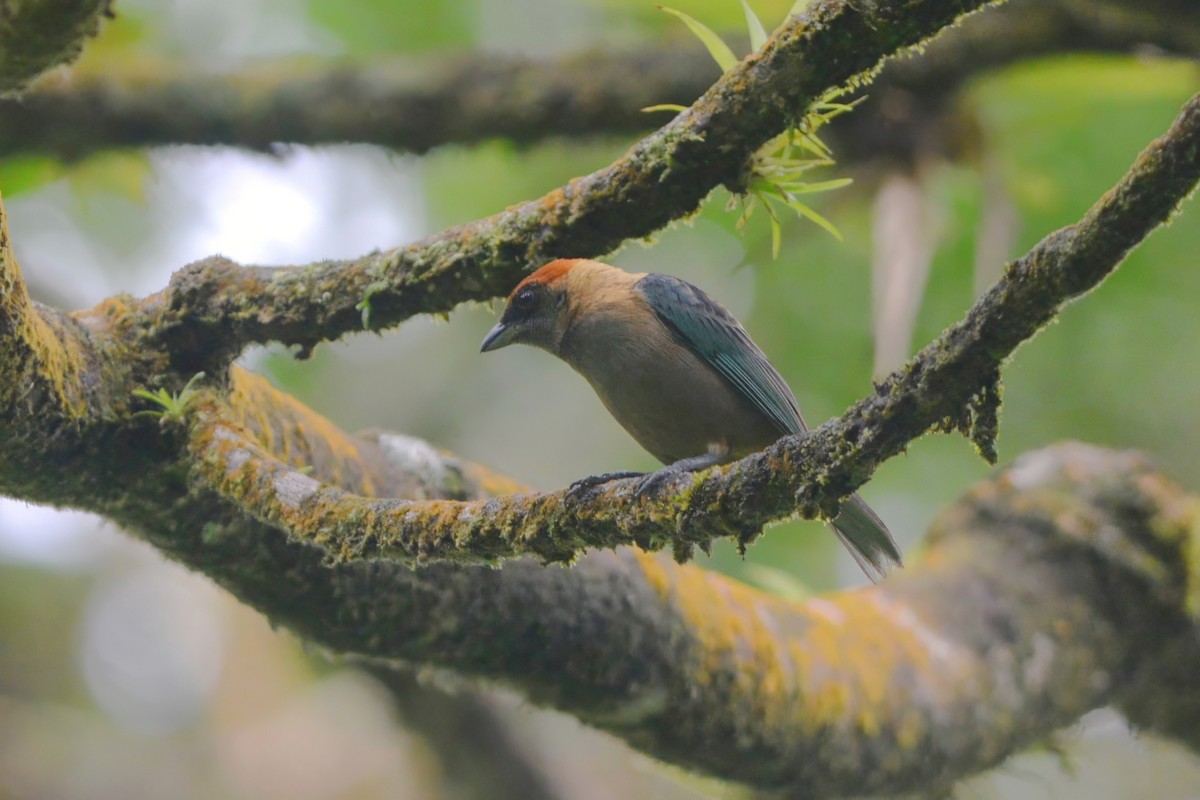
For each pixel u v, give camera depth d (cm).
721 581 912
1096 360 1500
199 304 716
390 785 2070
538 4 1462
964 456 1554
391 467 818
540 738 1427
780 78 588
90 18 573
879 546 825
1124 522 1073
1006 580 1051
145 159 1216
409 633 762
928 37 566
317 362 1633
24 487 704
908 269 1125
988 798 1127
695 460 896
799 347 1509
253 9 1448
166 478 704
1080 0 1101
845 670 922
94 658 2366
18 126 1132
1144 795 1766
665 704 825
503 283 693
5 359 627
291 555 720
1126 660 1060
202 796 2144
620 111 1163
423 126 1171
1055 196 1295
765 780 901
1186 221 1413
